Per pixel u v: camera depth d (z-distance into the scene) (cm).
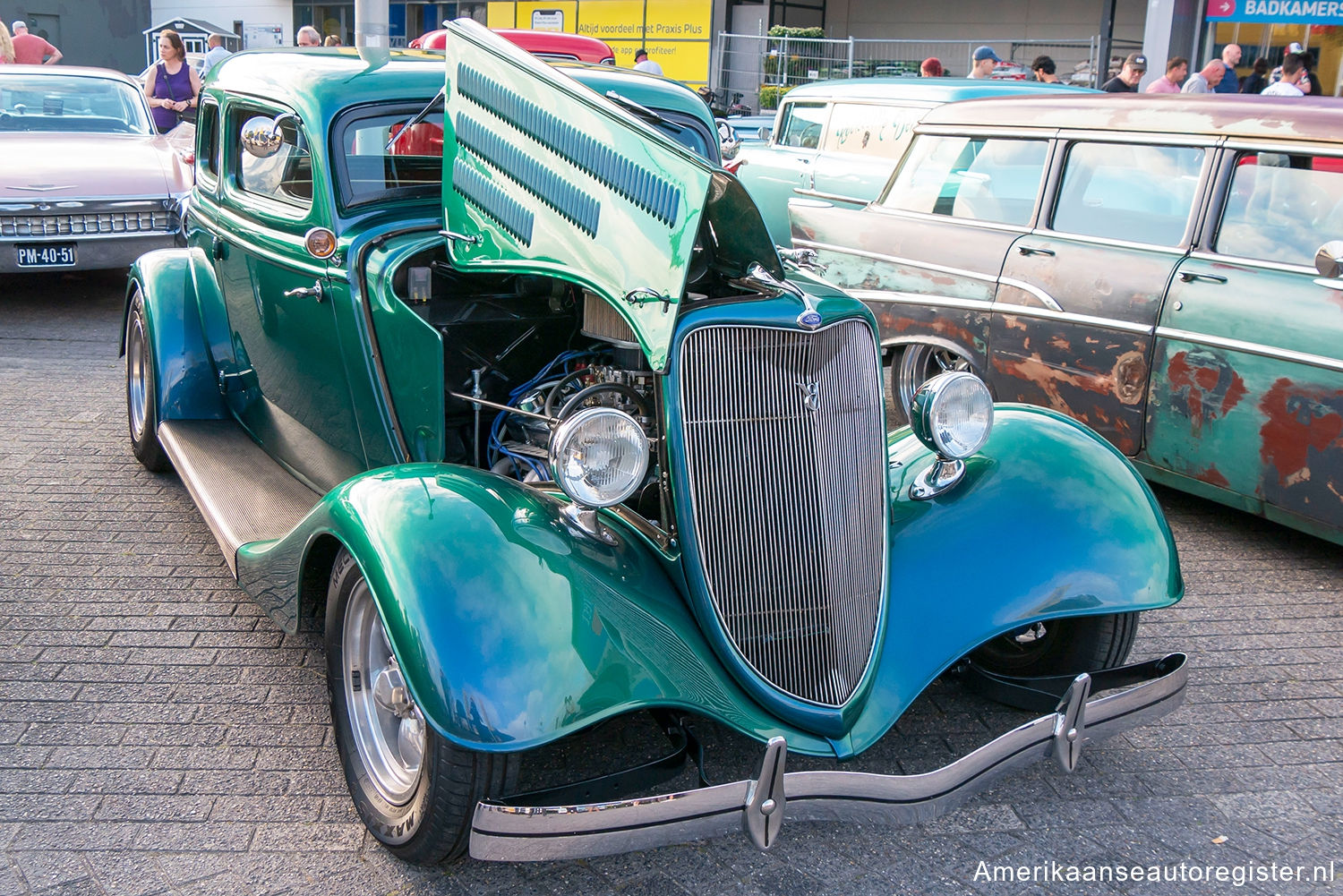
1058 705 259
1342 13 1302
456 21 325
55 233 793
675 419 250
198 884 249
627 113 267
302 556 274
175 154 879
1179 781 301
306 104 359
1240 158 462
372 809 259
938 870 262
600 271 269
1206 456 468
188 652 355
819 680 260
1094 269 500
